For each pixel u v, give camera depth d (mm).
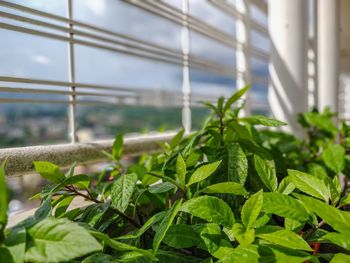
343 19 1923
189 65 862
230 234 240
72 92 530
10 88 427
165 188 294
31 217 234
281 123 366
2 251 169
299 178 262
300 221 249
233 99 409
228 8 1055
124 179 291
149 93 765
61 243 172
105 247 258
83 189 315
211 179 323
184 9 848
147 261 226
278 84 958
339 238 203
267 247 207
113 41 623
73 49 535
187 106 871
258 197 228
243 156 320
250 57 1179
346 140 577
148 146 652
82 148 479
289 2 933
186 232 246
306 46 944
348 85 2371
